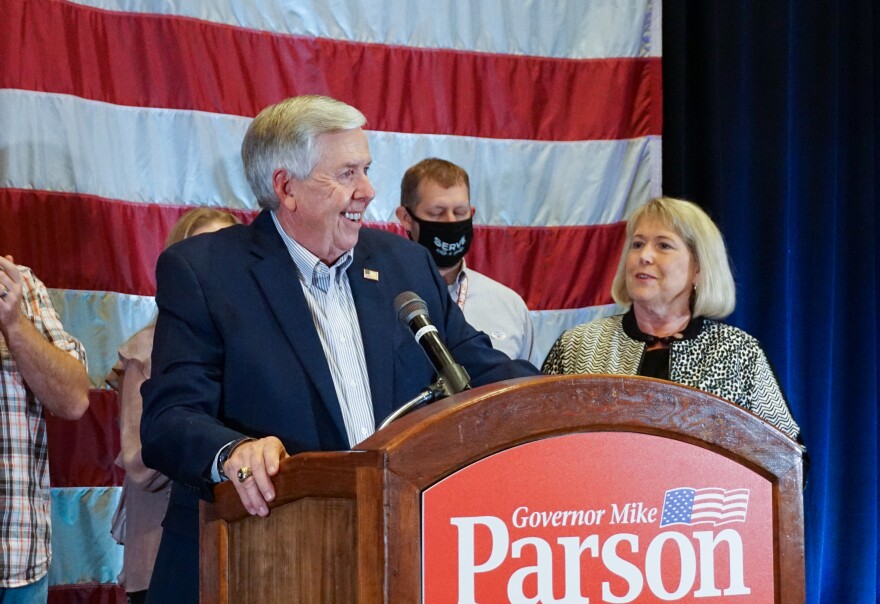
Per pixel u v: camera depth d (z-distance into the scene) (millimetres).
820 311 4457
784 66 4430
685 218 2902
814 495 4395
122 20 3506
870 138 4559
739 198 4395
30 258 3293
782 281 4375
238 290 1800
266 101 3715
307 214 1852
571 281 4121
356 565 1155
